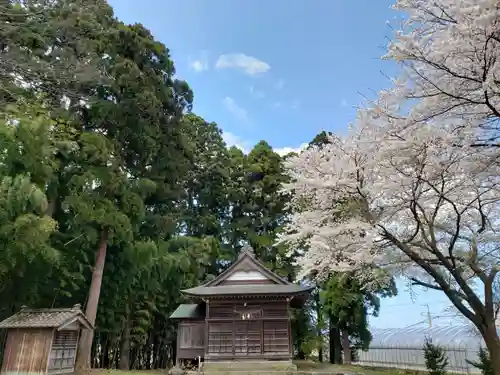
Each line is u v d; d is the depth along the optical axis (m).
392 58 5.34
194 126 28.75
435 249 6.54
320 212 7.50
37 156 11.28
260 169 27.89
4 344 12.00
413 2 5.32
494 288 8.25
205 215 27.34
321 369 16.91
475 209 7.36
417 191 6.64
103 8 16.78
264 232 26.86
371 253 7.11
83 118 16.31
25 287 12.29
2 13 10.45
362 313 18.75
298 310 22.59
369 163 6.58
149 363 21.00
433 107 5.46
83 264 15.30
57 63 11.18
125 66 16.30
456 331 17.78
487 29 4.55
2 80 10.59
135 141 17.78
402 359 19.73
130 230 15.05
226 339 17.09
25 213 10.60
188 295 17.45
